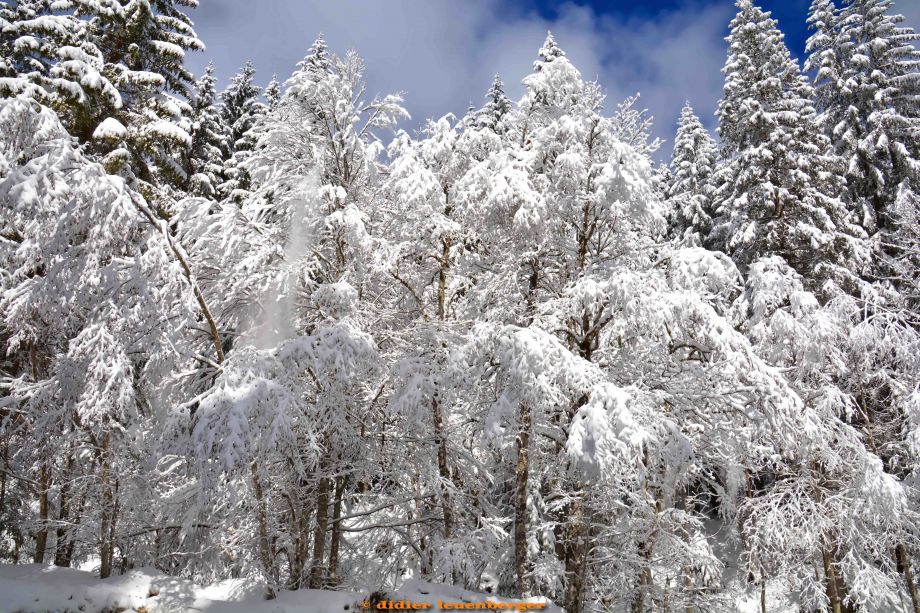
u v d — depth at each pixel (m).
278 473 9.47
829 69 21.77
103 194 7.73
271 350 8.44
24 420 9.18
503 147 11.70
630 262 9.41
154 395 9.81
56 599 7.42
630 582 10.74
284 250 10.66
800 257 19.17
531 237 9.79
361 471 10.30
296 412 8.10
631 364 9.77
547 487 13.23
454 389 8.73
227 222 9.46
